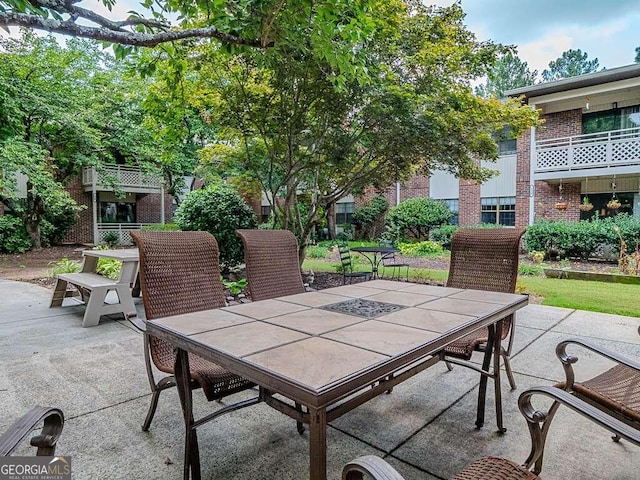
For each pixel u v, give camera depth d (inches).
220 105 231.8
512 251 117.7
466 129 242.5
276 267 133.7
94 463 75.4
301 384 45.3
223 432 87.8
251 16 120.0
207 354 58.7
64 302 218.4
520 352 135.4
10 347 142.3
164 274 95.6
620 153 386.3
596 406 68.2
